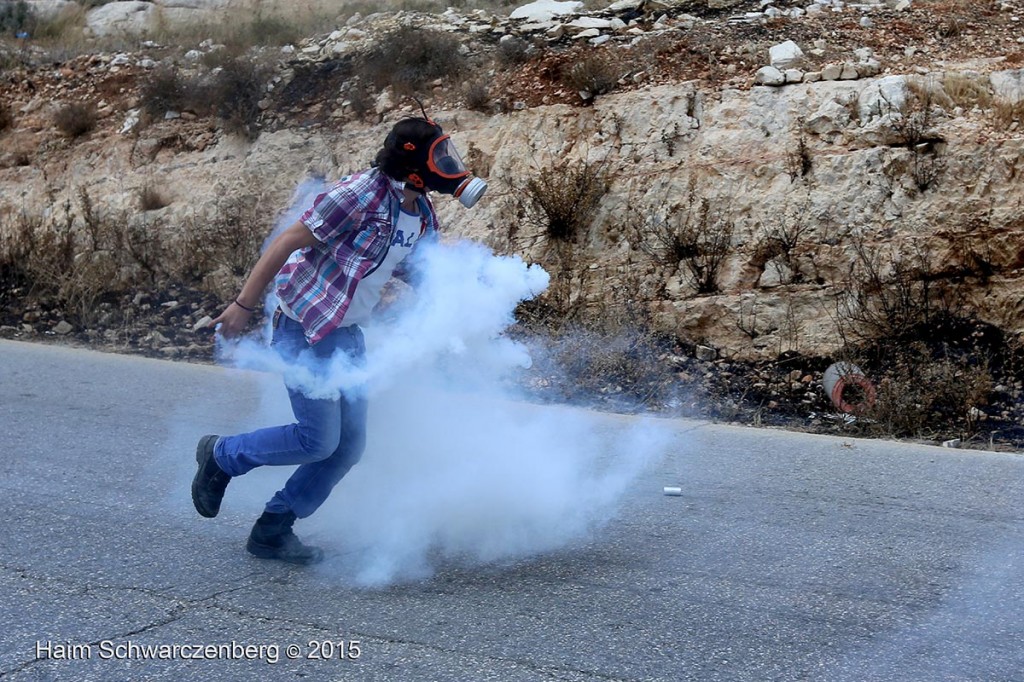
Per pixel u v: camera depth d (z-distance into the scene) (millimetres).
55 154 19219
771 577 7289
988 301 13250
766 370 13336
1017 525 8453
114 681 5695
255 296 6578
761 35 16422
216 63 19516
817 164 14305
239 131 18078
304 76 18594
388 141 6609
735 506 8867
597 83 16062
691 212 14570
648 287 14414
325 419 6910
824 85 15000
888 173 13961
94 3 25750
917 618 6648
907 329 13203
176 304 15883
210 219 16906
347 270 6641
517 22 18828
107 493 8930
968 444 11398
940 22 16375
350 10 22094
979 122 14016
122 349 14711
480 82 17172
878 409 12117
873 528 8352
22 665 5863
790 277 13922
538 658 6012
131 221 17312
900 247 13617
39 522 8203
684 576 7277
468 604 6738
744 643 6254
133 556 7508
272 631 6324
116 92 20141
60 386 12523
